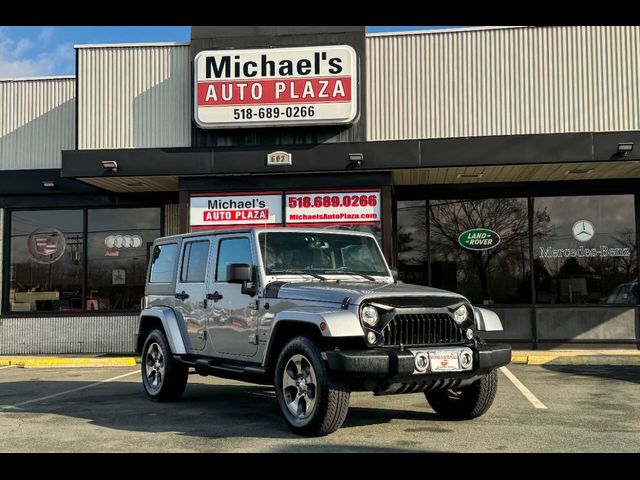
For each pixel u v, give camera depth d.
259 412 7.53
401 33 13.26
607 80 12.74
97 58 13.79
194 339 7.84
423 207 14.91
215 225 13.38
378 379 5.68
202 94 12.99
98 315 15.14
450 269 14.70
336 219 13.12
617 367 11.81
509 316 14.34
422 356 5.73
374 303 5.86
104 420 7.09
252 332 6.79
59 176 15.16
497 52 13.03
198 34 13.34
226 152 13.01
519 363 12.49
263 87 12.89
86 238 15.45
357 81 12.90
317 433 5.98
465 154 12.52
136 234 15.39
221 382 10.20
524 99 12.90
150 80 13.66
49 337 15.14
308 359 5.94
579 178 14.05
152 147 13.46
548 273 14.37
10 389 9.77
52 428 6.69
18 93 15.58
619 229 14.25
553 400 8.22
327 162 12.81
